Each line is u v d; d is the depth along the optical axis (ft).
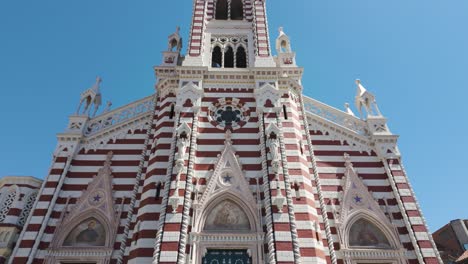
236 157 83.35
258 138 87.71
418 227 80.79
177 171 77.97
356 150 94.99
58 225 79.77
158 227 71.26
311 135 97.50
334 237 79.51
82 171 89.76
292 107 96.02
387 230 81.25
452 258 132.16
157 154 85.30
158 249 67.82
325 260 72.74
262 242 70.79
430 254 77.10
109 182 87.20
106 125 100.37
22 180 90.12
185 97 92.43
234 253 70.85
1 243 79.30
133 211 81.66
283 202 74.08
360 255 77.51
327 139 96.94
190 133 85.61
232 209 76.07
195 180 79.30
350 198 85.76
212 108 93.66
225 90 97.40
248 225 73.87
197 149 84.79
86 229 80.64
